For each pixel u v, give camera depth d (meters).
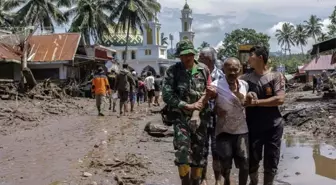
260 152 5.63
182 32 97.12
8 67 32.69
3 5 52.41
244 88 5.46
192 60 5.52
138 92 25.50
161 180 7.00
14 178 6.99
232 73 5.38
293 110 17.83
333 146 10.41
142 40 82.88
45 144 10.42
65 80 34.12
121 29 57.19
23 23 49.91
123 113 18.50
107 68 38.47
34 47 36.25
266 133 5.59
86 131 12.88
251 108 5.64
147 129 12.26
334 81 29.39
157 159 8.75
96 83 18.00
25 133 12.51
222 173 5.51
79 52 40.38
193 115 5.35
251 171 5.76
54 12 51.28
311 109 17.47
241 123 5.40
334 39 23.30
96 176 7.06
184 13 97.00
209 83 5.67
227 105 5.36
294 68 106.19
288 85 52.25
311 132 13.02
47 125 14.53
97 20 53.00
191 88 5.48
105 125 14.45
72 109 20.61
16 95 21.52
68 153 9.12
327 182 6.86
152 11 58.97
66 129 13.41
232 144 5.42
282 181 6.97
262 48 5.57
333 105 18.36
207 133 5.72
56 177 6.98
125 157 8.54
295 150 9.99
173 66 5.57
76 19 51.75
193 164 5.54
